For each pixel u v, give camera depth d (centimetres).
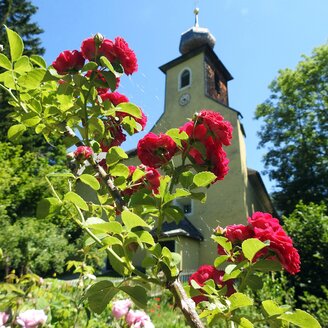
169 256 95
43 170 1419
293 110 2259
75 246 1114
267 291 452
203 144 119
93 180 104
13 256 838
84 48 128
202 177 112
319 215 734
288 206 2167
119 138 150
